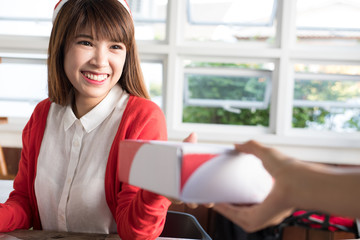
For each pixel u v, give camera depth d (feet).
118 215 2.76
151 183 1.65
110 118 3.24
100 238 2.66
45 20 8.82
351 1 8.28
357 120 9.23
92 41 2.97
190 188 1.48
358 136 8.83
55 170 3.27
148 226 2.45
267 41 8.89
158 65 8.79
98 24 2.92
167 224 4.24
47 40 8.68
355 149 8.35
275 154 1.33
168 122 8.59
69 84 3.42
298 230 8.48
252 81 9.16
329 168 1.19
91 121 3.23
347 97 9.11
